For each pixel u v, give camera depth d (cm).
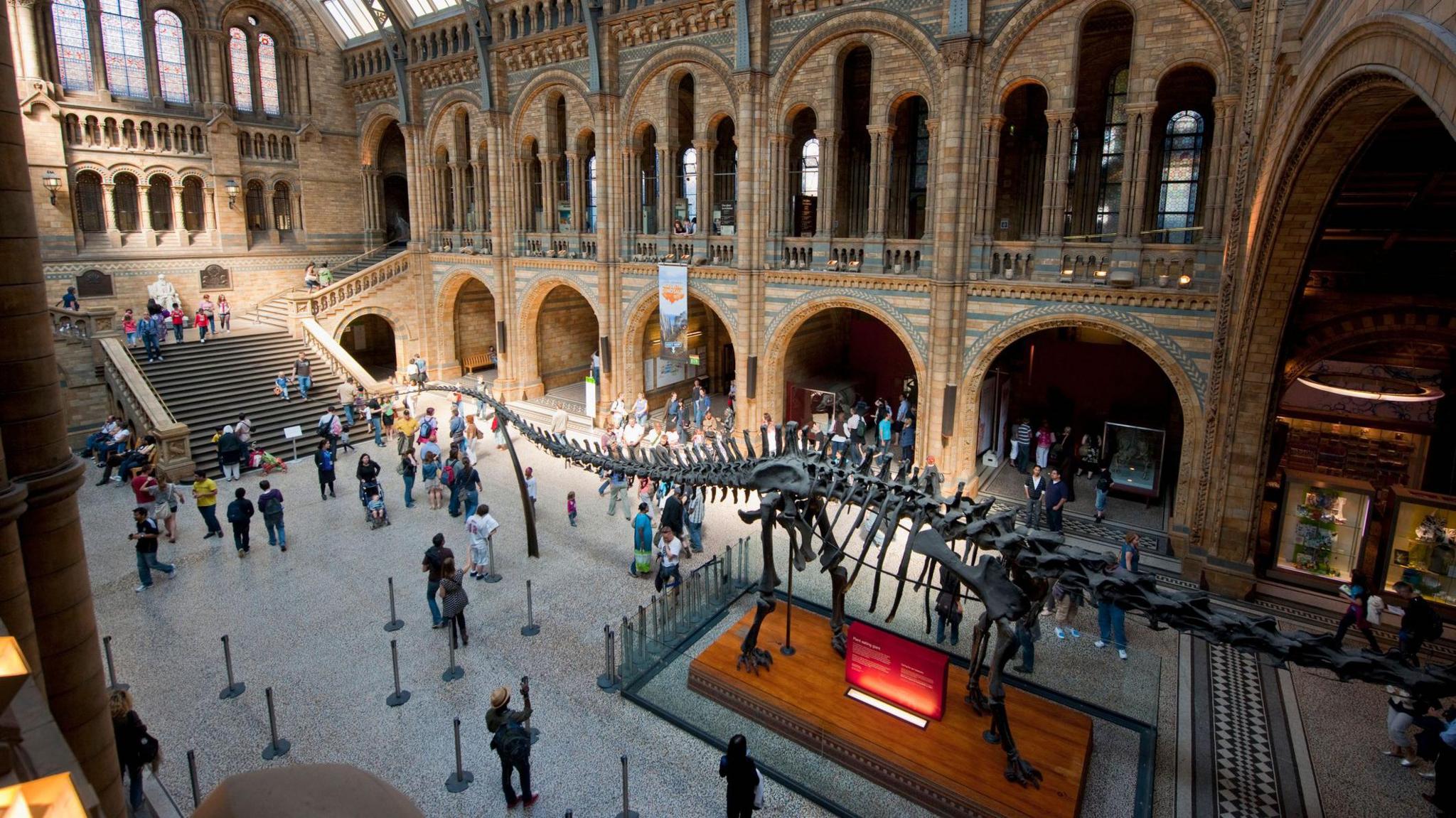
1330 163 1204
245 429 2323
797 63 2141
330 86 3559
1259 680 1290
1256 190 1449
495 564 1719
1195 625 841
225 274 3312
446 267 3316
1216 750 1118
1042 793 955
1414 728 1159
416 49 3198
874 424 2636
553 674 1304
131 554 1747
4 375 636
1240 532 1595
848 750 1054
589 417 2889
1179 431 2412
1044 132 2358
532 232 3027
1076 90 1752
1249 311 1493
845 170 2716
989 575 992
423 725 1173
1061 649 1346
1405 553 1481
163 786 1005
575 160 2766
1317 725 1175
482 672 1309
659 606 1482
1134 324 1731
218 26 3180
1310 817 993
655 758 1105
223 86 3228
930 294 1986
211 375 2711
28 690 275
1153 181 2170
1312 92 1105
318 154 3556
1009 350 2642
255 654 1357
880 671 1130
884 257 2117
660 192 2547
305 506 2069
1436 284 1616
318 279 3381
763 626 1342
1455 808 931
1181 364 1689
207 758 1095
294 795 245
